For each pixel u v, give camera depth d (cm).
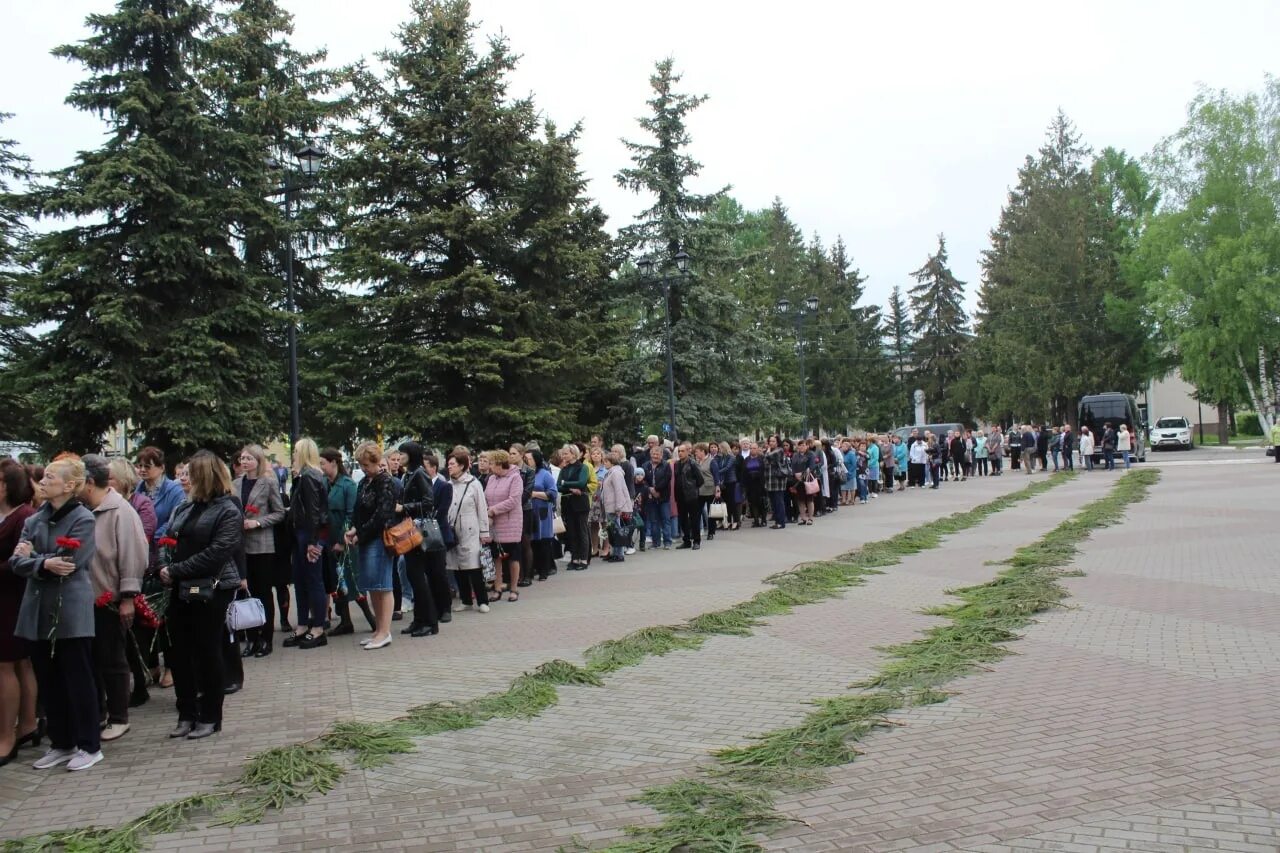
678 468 1677
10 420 2227
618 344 2769
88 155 1958
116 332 1861
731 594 1133
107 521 630
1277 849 384
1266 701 592
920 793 464
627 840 420
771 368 4988
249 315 2053
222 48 2097
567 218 2333
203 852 429
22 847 436
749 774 498
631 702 667
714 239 3075
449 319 2300
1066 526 1636
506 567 1305
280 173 2198
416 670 797
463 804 479
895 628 888
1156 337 5103
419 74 2338
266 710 682
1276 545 1287
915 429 5206
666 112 3070
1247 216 4356
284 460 2469
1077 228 5212
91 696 573
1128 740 530
